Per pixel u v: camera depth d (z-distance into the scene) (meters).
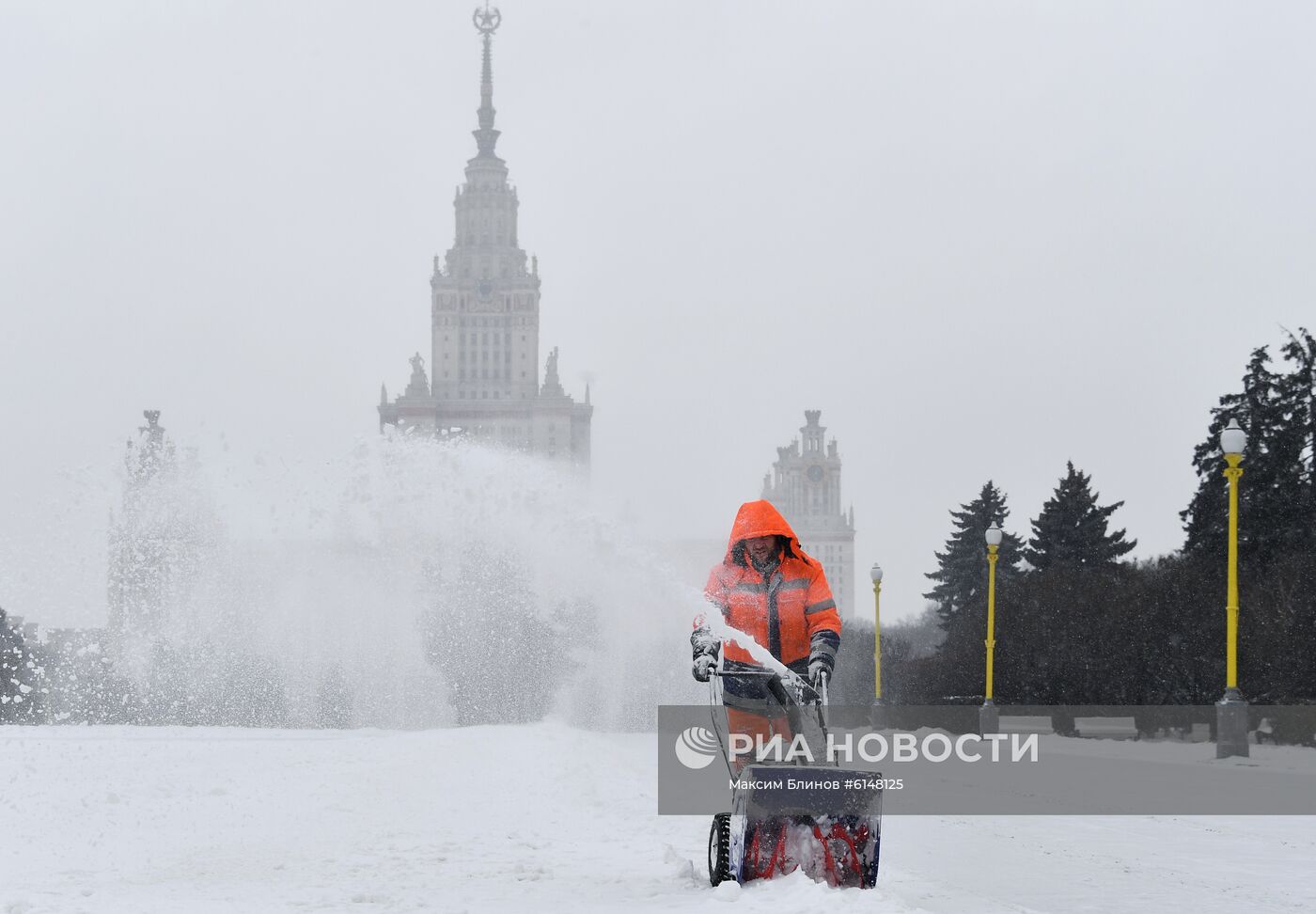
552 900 9.41
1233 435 31.98
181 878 10.80
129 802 16.09
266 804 16.38
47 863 11.94
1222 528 57.03
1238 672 44.09
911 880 11.16
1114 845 13.89
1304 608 43.31
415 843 13.26
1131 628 54.09
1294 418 57.78
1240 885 10.97
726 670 10.05
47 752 21.75
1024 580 76.81
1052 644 65.12
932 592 112.19
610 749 26.89
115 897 9.53
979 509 111.44
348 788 17.84
